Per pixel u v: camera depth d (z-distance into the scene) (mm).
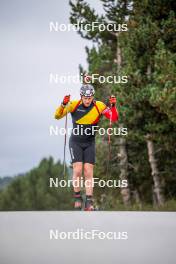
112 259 6582
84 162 13438
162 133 34344
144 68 34812
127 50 34938
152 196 45938
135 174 42250
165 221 10688
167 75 30516
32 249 7273
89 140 13391
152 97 30875
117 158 42625
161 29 34062
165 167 39500
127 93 34188
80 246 7547
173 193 40719
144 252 7070
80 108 13141
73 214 11992
